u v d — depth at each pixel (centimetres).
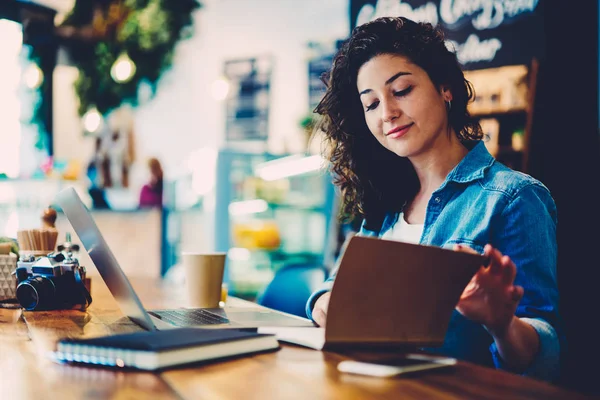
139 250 473
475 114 273
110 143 646
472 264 91
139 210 473
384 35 147
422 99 145
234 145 615
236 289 443
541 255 125
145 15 589
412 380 80
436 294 92
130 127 649
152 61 607
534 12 257
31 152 564
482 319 95
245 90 612
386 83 146
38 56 543
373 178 170
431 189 156
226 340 92
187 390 74
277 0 594
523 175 136
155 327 108
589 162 246
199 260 150
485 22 271
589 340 234
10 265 154
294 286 223
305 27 584
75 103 645
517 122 262
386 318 91
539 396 73
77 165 522
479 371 86
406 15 299
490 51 270
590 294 238
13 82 545
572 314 238
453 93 151
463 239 136
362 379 81
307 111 577
